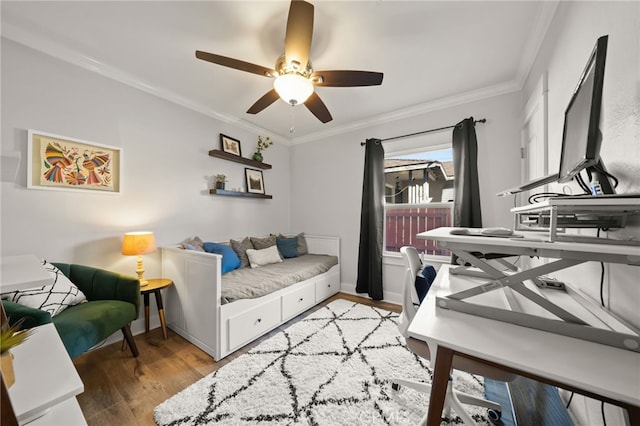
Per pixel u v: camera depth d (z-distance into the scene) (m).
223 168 3.06
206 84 2.37
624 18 0.87
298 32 1.38
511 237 0.88
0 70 1.63
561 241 0.74
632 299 0.83
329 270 3.20
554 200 0.70
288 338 2.08
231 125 3.17
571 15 1.29
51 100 1.82
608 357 0.66
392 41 1.79
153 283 2.14
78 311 1.56
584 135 0.80
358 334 2.15
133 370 1.68
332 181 3.60
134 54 1.94
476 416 1.29
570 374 0.59
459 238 0.88
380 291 3.03
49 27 1.66
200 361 1.79
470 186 2.46
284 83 1.66
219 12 1.54
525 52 1.90
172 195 2.55
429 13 1.54
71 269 1.86
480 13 1.54
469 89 2.47
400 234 3.16
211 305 1.86
